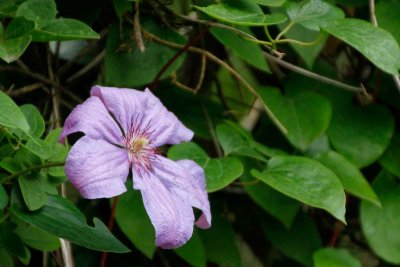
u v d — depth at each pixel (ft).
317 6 2.41
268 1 2.32
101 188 1.94
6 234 2.14
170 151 2.41
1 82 2.56
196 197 2.10
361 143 2.70
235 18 2.24
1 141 2.13
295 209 2.65
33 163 2.10
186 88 2.57
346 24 2.37
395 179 2.77
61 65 2.66
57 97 2.59
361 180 2.60
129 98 2.11
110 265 2.72
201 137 2.74
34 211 2.06
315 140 2.60
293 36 2.54
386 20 2.63
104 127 2.02
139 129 2.12
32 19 2.15
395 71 2.31
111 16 2.58
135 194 2.50
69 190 2.72
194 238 2.59
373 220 2.71
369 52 2.31
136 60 2.50
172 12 2.55
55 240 2.24
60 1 2.50
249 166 2.64
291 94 2.71
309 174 2.40
